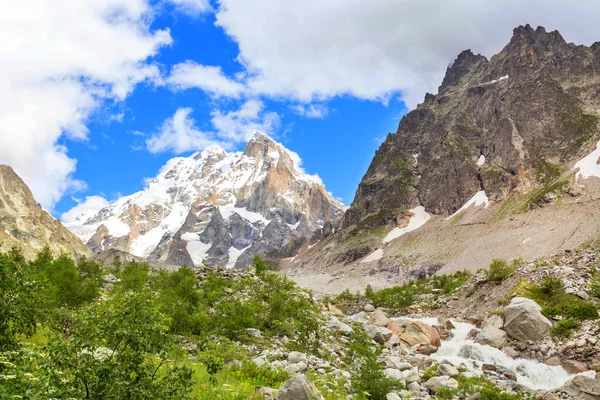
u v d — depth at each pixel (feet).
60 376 47.98
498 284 260.21
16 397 43.88
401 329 206.90
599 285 211.41
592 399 130.62
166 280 224.94
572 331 183.32
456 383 135.64
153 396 50.67
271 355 132.16
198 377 86.63
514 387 145.69
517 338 192.24
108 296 187.11
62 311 81.92
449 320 239.09
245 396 80.48
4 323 66.23
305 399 76.18
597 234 555.69
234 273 252.01
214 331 148.56
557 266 247.70
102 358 51.16
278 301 184.75
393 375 135.95
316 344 157.48
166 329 53.62
